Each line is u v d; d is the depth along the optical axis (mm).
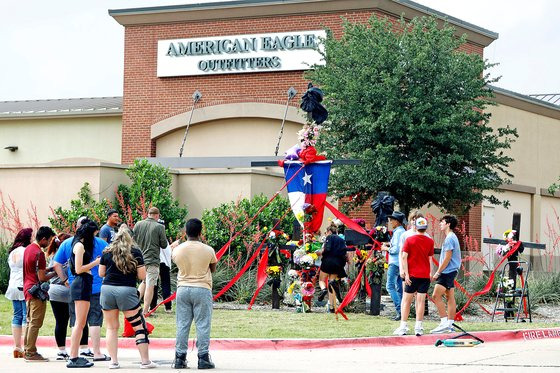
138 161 27734
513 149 39469
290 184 21578
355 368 13773
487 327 18719
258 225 25734
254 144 35406
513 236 21578
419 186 27750
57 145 39750
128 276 13820
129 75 37281
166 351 16453
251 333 17547
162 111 36750
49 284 15094
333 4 33969
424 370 13523
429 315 21312
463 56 28844
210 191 29141
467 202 29703
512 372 13289
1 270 25281
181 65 36375
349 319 20094
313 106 21672
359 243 21328
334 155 28375
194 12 35938
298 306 21406
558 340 17953
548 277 25969
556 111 42719
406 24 30547
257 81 35312
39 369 13906
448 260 17453
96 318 14891
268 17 35062
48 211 28297
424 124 27500
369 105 27844
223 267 24453
